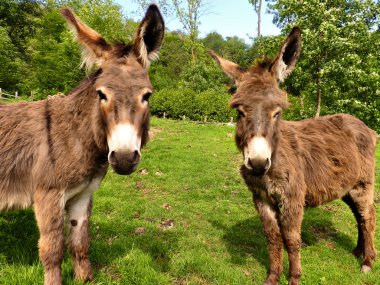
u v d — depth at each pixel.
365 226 3.87
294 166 3.19
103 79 2.29
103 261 3.32
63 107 2.72
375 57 13.68
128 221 4.44
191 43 29.27
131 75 2.30
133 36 2.83
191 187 6.05
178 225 4.49
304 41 13.27
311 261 3.80
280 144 3.16
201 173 6.88
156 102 18.52
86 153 2.57
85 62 2.56
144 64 2.46
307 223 4.91
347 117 4.09
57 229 2.58
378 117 13.95
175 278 3.28
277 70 3.00
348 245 4.32
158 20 2.47
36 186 2.61
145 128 2.53
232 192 5.97
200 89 25.12
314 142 3.54
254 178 3.16
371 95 13.89
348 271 3.68
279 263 3.35
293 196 3.13
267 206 3.32
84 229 2.96
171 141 10.24
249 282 3.29
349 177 3.66
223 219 4.77
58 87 20.70
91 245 3.53
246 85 2.90
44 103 2.89
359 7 13.38
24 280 2.76
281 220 3.23
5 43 24.14
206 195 5.66
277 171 3.03
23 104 2.90
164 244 3.81
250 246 4.13
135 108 2.23
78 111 2.60
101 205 4.79
